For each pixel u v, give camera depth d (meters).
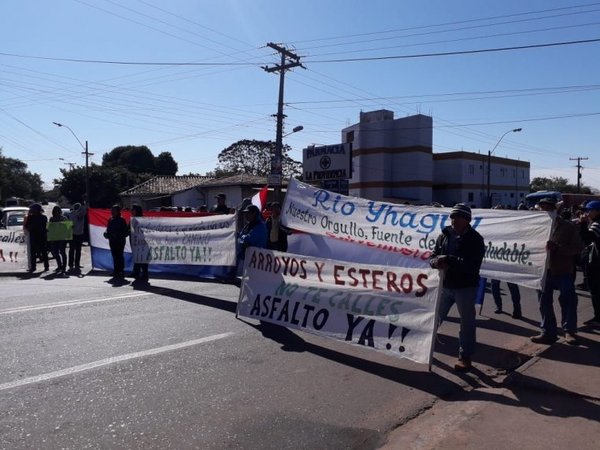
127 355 6.09
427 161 57.81
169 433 4.16
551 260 7.02
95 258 14.54
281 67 30.03
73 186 66.62
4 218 23.91
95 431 4.18
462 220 5.68
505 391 5.07
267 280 7.59
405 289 5.92
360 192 59.62
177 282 11.76
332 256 9.74
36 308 8.66
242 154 80.94
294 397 4.94
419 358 5.62
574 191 101.12
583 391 4.95
